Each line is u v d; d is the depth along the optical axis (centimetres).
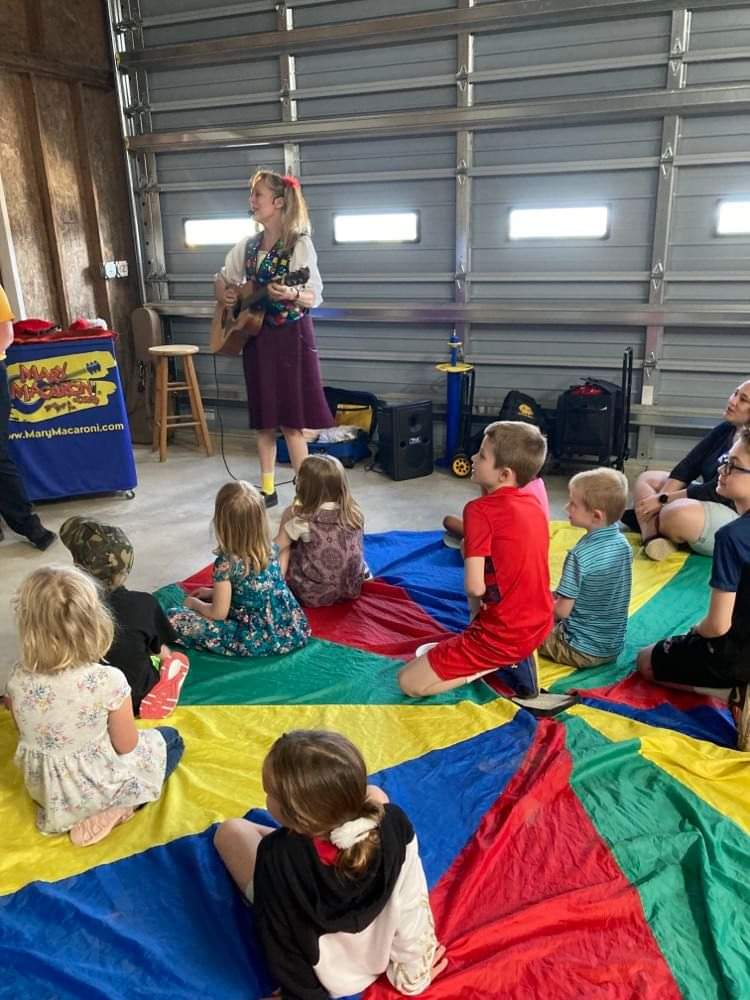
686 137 450
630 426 506
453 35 480
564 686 246
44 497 436
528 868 171
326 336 568
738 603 206
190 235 589
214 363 602
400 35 489
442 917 158
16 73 500
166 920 158
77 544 215
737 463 202
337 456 516
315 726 224
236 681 250
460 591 313
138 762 186
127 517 423
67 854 176
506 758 206
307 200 547
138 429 589
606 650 253
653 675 241
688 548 344
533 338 513
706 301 471
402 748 213
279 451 529
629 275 482
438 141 504
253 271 408
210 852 174
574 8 447
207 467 523
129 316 606
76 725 173
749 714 207
